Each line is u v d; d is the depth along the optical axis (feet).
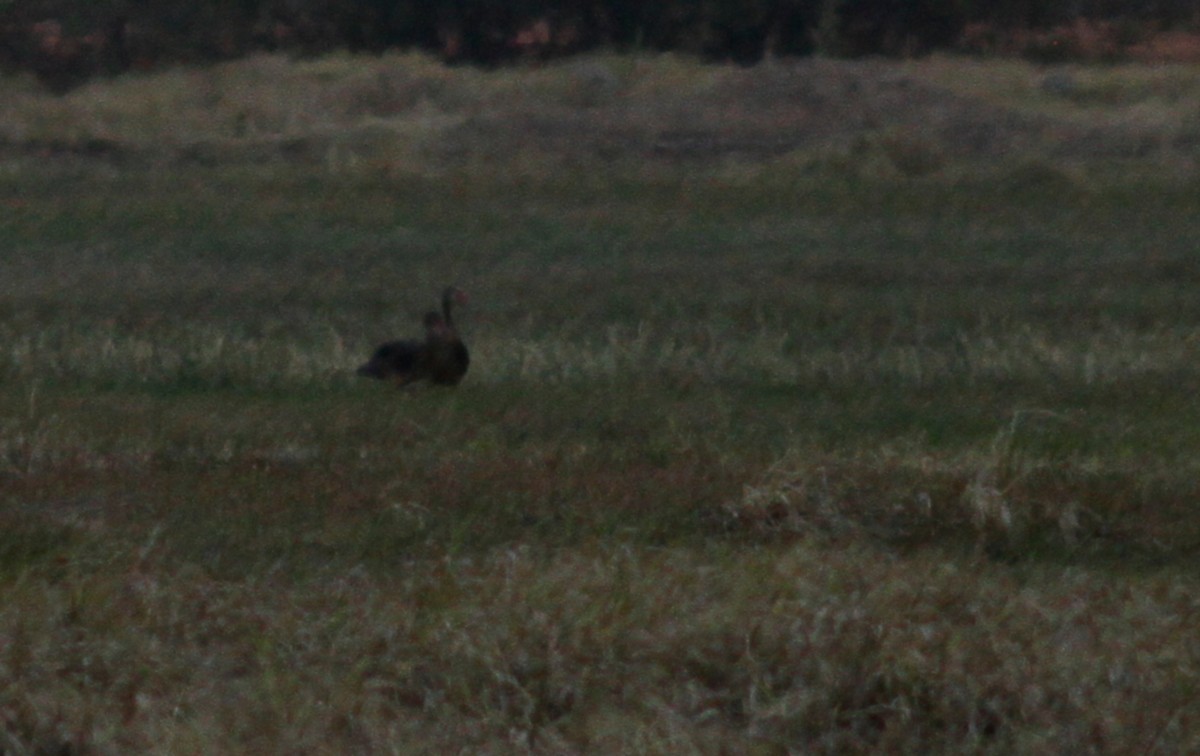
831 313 220.02
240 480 122.72
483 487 120.98
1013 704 81.92
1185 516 119.24
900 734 80.18
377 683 82.12
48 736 76.64
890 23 558.97
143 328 206.08
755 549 106.01
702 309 223.71
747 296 231.71
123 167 361.51
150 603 90.38
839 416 154.71
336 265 262.88
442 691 82.58
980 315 217.97
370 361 175.32
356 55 504.84
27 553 100.37
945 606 91.76
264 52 535.19
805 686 83.15
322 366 183.11
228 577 98.43
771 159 368.48
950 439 140.15
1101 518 117.70
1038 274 253.85
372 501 117.08
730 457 132.16
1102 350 192.44
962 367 186.80
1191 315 218.38
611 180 343.05
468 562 97.86
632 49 507.71
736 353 191.62
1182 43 601.21
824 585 93.35
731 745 78.43
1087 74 467.93
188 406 155.43
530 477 124.26
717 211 315.58
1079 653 85.97
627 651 85.66
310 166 357.00
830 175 345.10
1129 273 254.88
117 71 550.36
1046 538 115.24
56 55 554.87
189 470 126.72
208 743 75.97
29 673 81.05
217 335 198.70
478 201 323.57
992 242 284.41
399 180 341.21
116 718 78.18
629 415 153.17
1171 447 139.23
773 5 545.44
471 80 441.68
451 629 86.63
